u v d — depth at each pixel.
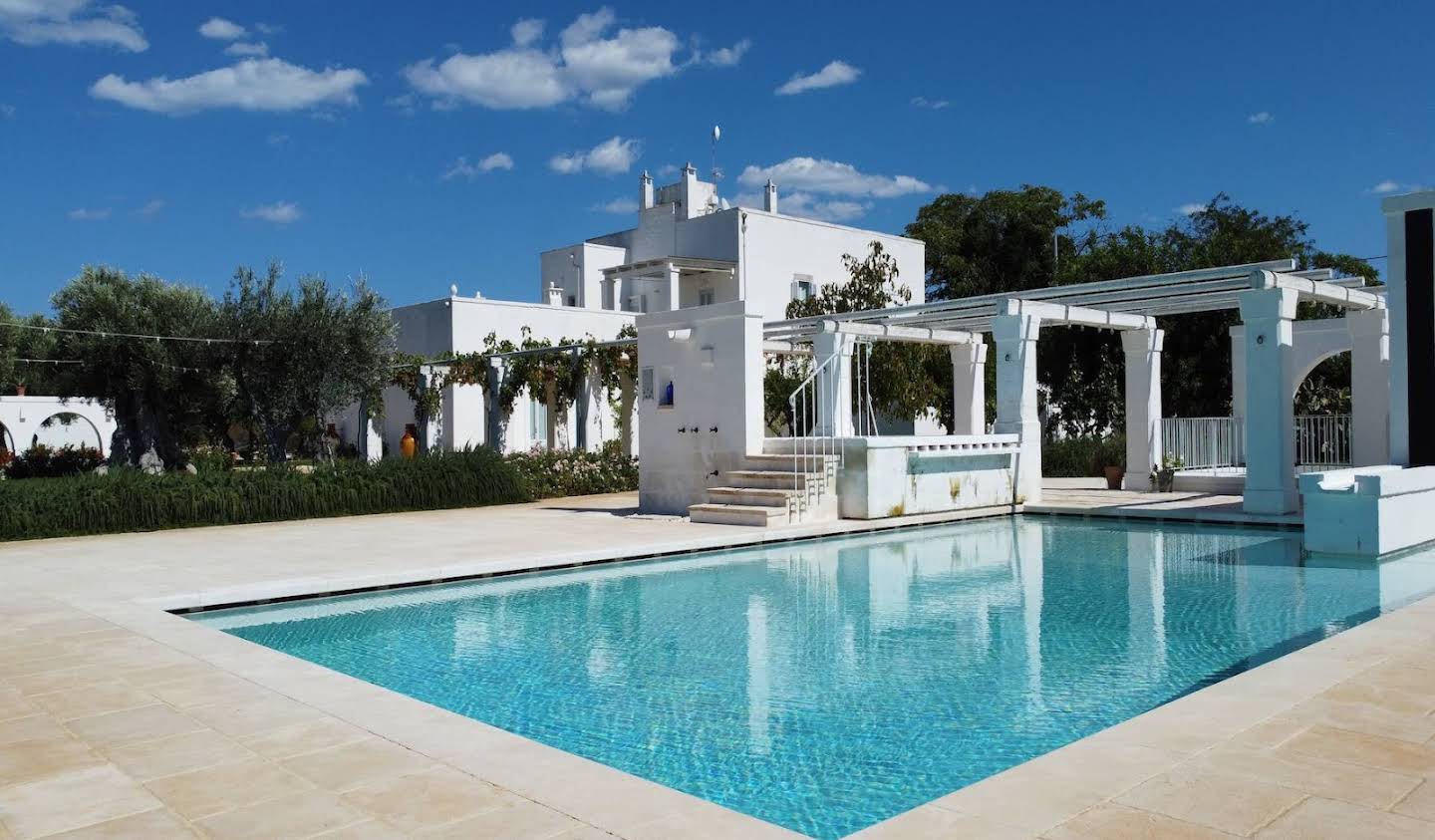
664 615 7.51
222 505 14.02
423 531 12.62
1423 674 4.59
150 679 5.08
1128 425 17.88
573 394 21.48
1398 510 9.72
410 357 22.23
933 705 4.95
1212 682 5.31
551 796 3.30
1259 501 12.70
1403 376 12.38
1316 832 2.82
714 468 14.11
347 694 4.76
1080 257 31.17
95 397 21.52
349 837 2.97
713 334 14.11
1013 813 2.99
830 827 3.43
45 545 11.68
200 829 3.07
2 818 3.19
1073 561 9.97
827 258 27.88
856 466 13.09
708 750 4.30
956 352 19.56
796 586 8.77
